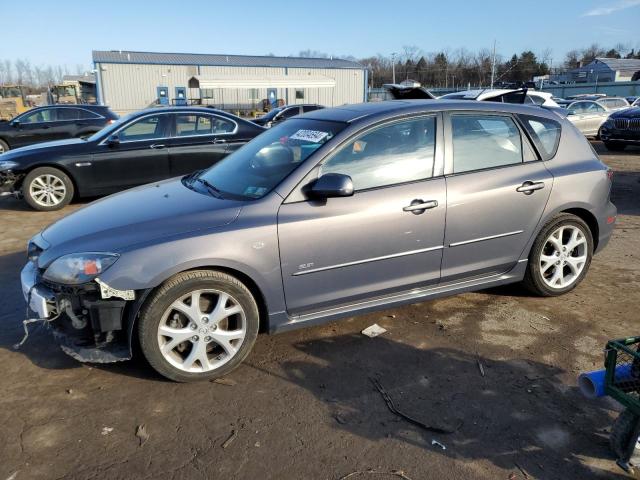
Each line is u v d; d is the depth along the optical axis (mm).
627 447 2416
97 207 3750
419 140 3725
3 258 5738
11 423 2850
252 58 51531
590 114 17641
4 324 4055
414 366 3412
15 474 2469
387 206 3510
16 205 8586
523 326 3945
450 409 2959
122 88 44312
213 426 2822
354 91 52281
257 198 3365
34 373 3344
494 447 2654
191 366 3207
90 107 15156
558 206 4137
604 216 4414
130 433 2766
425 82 79500
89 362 3367
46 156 7945
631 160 13109
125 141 8211
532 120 4191
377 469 2504
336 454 2607
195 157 8500
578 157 4305
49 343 3738
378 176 3566
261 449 2645
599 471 2496
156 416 2906
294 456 2594
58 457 2586
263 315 3434
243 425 2830
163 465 2533
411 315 4145
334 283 3482
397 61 81750
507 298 4445
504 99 11984
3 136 14086
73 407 2988
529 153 4117
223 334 3225
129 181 8289
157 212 3369
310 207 3346
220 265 3115
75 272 2979
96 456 2594
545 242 4176
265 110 40906
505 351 3590
